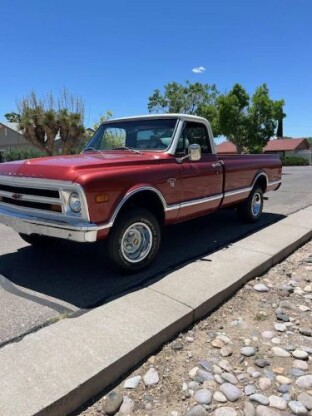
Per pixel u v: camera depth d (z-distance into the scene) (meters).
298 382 2.68
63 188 3.68
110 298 3.71
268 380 2.69
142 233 4.38
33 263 4.82
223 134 27.53
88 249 5.39
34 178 3.90
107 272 4.48
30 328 3.15
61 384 2.42
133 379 2.70
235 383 2.66
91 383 2.50
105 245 4.11
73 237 3.69
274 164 7.63
